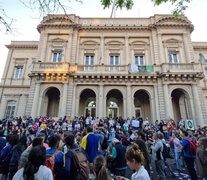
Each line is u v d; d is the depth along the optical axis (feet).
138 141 15.58
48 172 8.05
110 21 74.28
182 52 66.33
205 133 37.60
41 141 12.91
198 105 55.01
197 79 58.80
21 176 7.91
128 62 65.98
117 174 14.32
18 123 46.98
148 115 66.54
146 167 14.32
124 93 60.08
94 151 16.34
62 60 65.82
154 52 66.64
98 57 68.44
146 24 72.90
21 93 72.74
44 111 60.34
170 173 22.21
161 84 59.62
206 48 81.46
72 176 10.20
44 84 60.03
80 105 67.92
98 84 60.34
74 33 70.13
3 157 14.60
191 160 17.79
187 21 69.26
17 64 78.54
